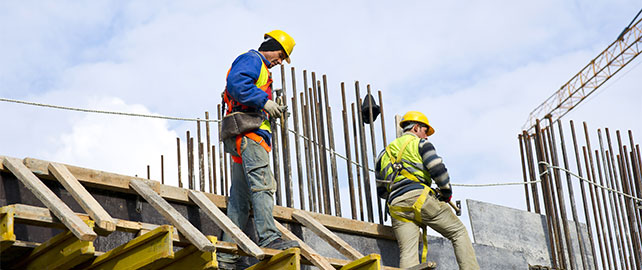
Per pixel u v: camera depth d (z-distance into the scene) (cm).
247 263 650
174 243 519
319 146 835
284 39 641
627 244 1116
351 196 822
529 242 995
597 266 1052
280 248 575
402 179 734
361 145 844
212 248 498
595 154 1156
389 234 784
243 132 598
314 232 688
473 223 945
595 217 1102
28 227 547
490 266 905
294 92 848
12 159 541
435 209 718
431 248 830
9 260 537
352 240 761
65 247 505
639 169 1180
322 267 576
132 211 607
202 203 594
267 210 590
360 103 860
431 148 729
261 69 614
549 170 1062
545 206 1038
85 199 511
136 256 505
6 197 541
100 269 525
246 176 601
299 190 806
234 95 594
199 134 1002
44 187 512
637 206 1158
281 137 797
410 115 775
